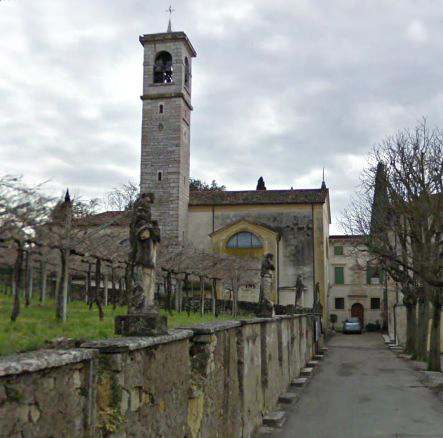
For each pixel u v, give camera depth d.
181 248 25.58
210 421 9.88
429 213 25.94
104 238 17.38
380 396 20.59
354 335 61.69
